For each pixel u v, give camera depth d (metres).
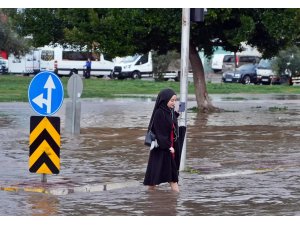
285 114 52.81
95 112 52.12
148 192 20.98
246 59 122.88
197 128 40.88
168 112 20.66
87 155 29.14
